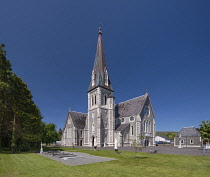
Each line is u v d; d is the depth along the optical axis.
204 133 34.38
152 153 26.66
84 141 56.41
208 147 35.28
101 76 54.62
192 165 15.75
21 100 32.00
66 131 65.69
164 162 17.53
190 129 60.81
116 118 59.06
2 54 28.70
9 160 18.69
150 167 14.80
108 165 15.79
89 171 13.20
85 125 58.50
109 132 51.38
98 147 45.78
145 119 53.41
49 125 67.06
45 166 15.29
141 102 55.28
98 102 51.72
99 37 60.00
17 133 29.50
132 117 53.06
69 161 18.36
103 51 58.97
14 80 30.38
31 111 34.62
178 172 12.91
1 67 28.41
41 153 26.27
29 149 32.06
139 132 49.72
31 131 32.38
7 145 33.69
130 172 12.88
